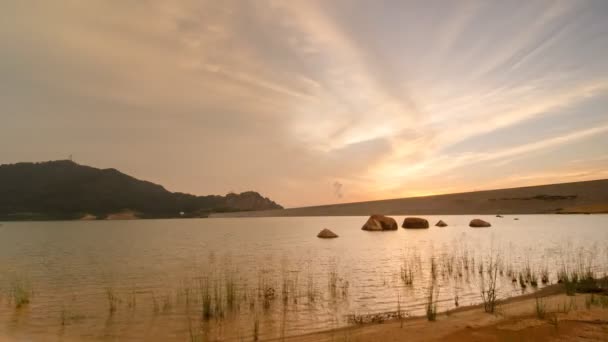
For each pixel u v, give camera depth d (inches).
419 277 788.6
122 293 698.2
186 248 1603.1
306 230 2883.9
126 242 2025.1
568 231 1841.8
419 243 1528.1
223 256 1254.9
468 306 553.6
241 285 746.2
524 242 1416.1
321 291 679.7
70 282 828.0
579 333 381.7
